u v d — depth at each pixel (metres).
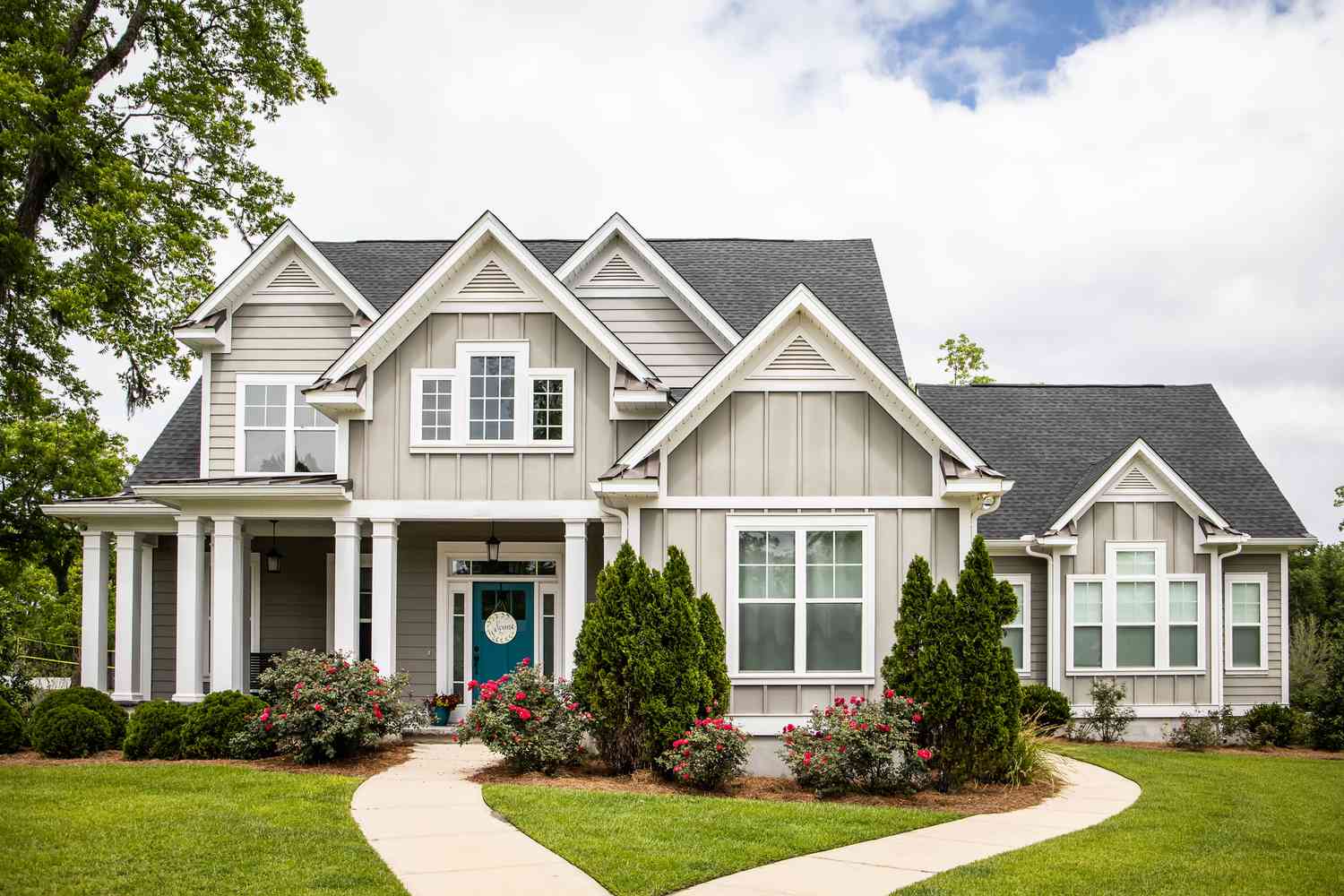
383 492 16.52
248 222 25.59
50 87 21.41
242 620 16.91
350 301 18.34
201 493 16.19
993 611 13.30
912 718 12.91
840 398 14.81
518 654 19.28
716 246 22.16
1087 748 18.53
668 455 14.74
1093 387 25.73
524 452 16.55
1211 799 12.96
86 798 11.10
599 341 16.47
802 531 14.66
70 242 23.78
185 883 8.07
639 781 12.84
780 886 8.38
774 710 14.45
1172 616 20.81
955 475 14.30
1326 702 20.09
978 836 10.43
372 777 12.95
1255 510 22.05
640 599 13.43
